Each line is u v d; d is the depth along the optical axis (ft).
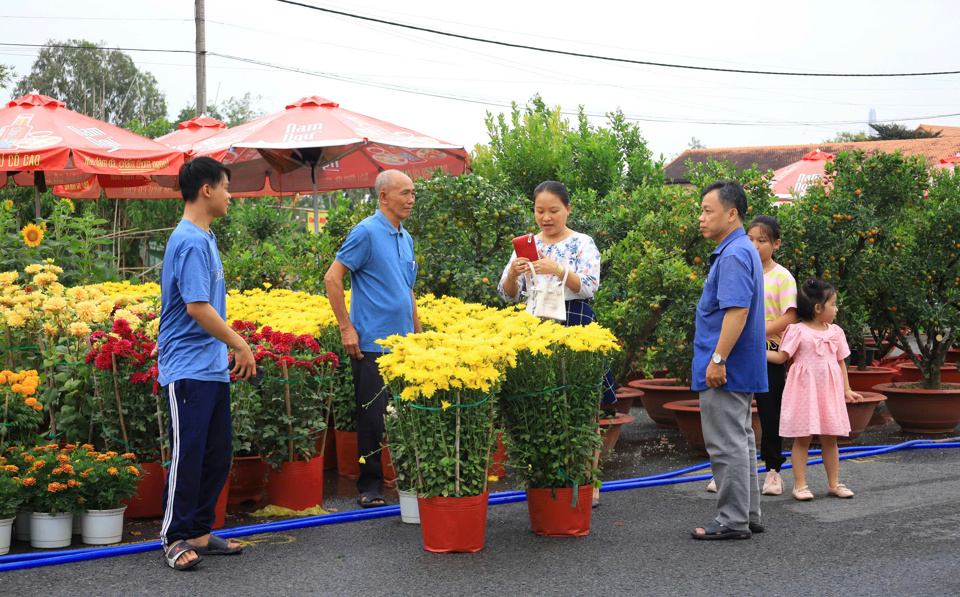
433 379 13.35
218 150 29.25
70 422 16.30
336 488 19.27
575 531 15.06
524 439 14.84
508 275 17.85
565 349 14.82
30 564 13.23
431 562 13.56
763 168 120.37
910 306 28.37
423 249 23.80
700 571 13.07
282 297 23.98
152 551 14.16
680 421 23.58
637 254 23.81
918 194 29.35
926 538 14.85
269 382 16.65
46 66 129.49
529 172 39.04
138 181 37.91
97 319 16.93
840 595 11.96
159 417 15.52
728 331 14.26
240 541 14.74
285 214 40.24
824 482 19.72
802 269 27.73
